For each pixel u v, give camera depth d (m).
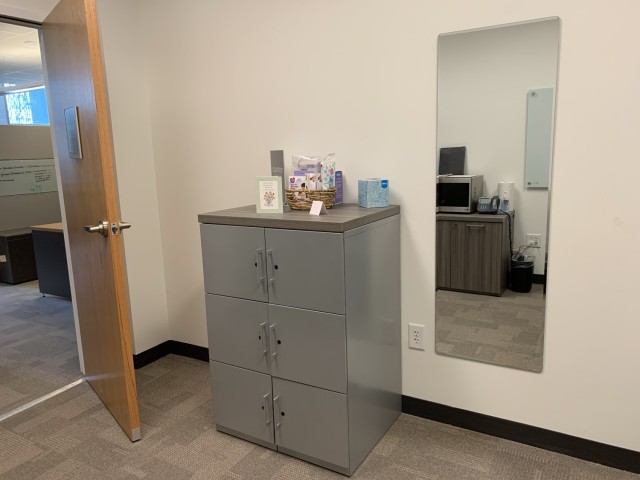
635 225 1.71
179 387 2.66
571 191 1.80
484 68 1.88
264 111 2.46
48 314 4.10
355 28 2.12
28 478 1.92
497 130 1.90
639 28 1.60
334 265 1.75
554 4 1.72
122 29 2.68
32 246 5.26
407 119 2.07
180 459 2.02
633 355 1.78
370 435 2.02
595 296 1.81
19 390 2.68
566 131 1.77
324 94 2.26
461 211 2.03
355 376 1.87
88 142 2.04
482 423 2.13
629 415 1.82
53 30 2.29
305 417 1.94
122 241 2.77
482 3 1.85
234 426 2.16
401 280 2.22
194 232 2.85
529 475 1.85
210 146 2.68
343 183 2.28
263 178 2.04
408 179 2.12
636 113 1.65
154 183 2.93
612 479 1.81
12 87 6.80
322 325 1.82
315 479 1.88
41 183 5.88
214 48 2.55
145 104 2.84
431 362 2.21
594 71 1.69
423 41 1.98
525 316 1.96
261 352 2.01
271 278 1.91
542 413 1.99
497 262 1.98
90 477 1.92
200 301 2.92
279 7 2.31
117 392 2.22
